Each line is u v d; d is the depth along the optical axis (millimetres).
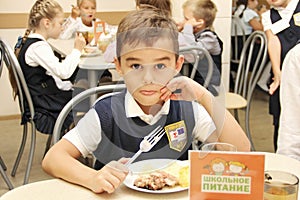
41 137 3832
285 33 2869
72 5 4250
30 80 2697
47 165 1192
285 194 950
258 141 3777
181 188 1090
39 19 2887
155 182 1097
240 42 4348
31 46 2715
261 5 4617
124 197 1067
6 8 4309
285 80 1543
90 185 1095
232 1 4480
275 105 2852
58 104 2707
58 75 2699
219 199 929
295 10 2873
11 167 3154
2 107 4449
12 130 4098
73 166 1153
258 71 2988
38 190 1098
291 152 1463
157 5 2010
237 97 2971
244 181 916
